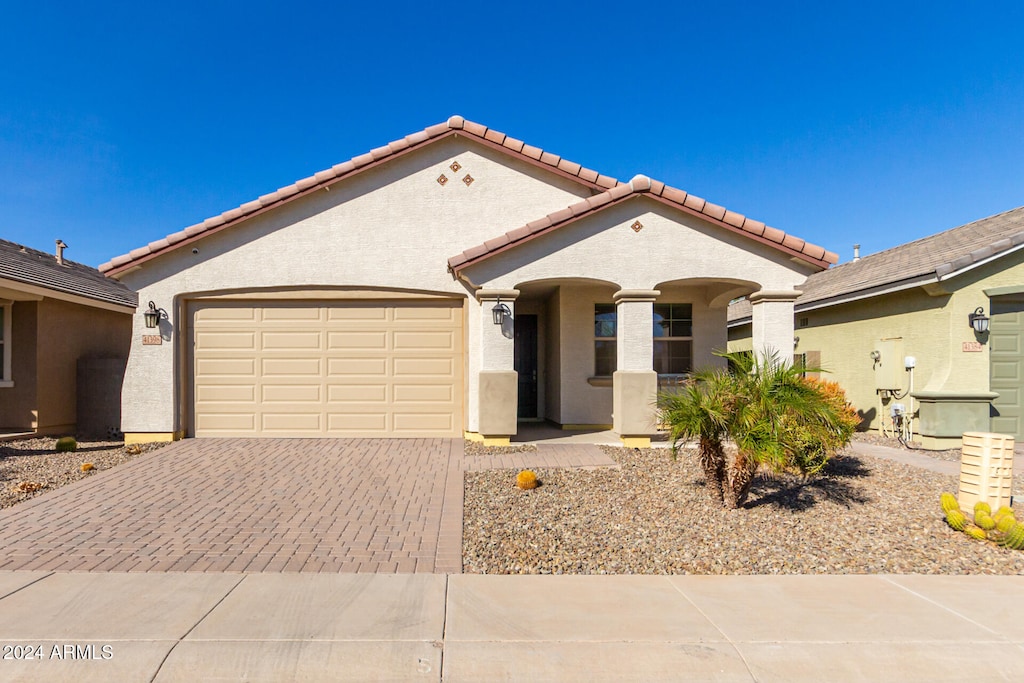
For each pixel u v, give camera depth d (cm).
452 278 1097
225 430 1087
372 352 1098
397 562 525
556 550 557
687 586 480
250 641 382
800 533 592
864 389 1319
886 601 451
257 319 1093
